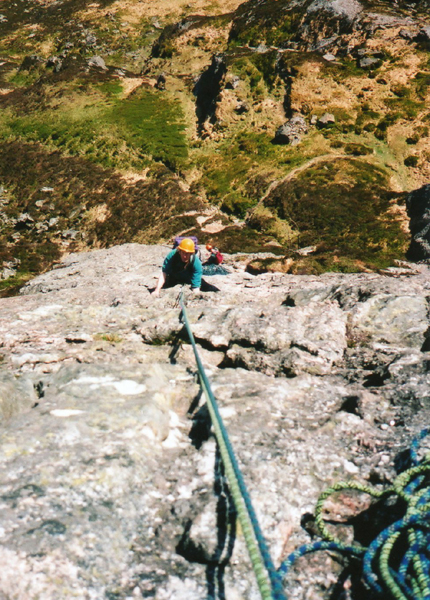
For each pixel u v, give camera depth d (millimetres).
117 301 6629
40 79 64312
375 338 5148
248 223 39531
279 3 67875
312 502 3051
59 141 53844
